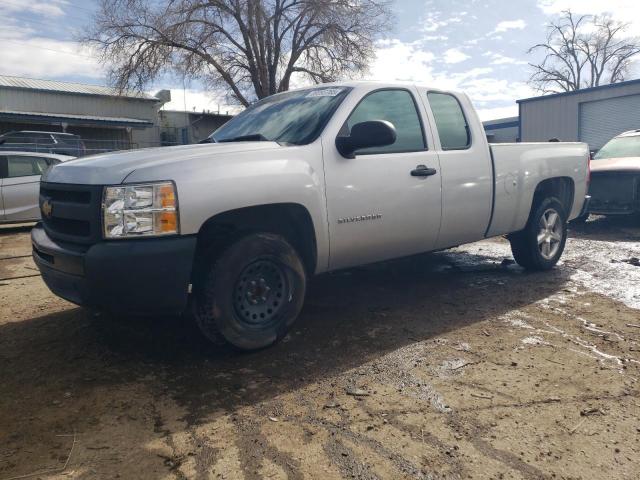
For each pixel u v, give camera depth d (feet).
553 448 7.81
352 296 15.80
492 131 124.47
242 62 97.71
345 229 12.25
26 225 34.81
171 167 9.97
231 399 9.48
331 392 9.68
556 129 78.43
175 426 8.58
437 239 14.51
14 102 91.66
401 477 7.18
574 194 19.15
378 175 12.74
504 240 25.16
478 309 14.37
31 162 32.81
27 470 7.43
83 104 98.73
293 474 7.29
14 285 18.30
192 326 13.12
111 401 9.43
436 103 14.90
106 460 7.67
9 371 10.78
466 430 8.32
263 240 11.04
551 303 14.75
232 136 13.92
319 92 13.78
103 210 9.67
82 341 12.32
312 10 92.94
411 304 14.96
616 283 16.74
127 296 9.62
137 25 89.40
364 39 95.30
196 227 9.93
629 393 9.41
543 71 142.10
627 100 69.97
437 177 14.01
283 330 11.65
